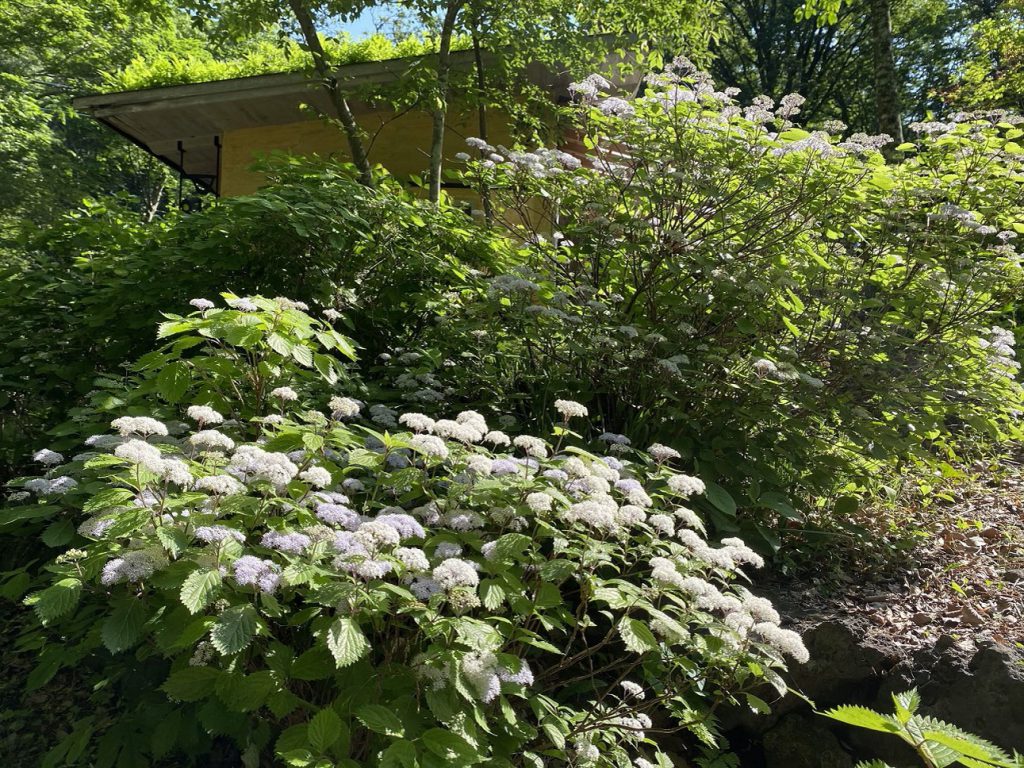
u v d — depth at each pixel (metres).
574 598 3.12
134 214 5.28
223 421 2.72
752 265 4.22
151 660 2.69
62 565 2.18
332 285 4.34
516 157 4.70
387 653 2.22
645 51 7.82
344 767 1.83
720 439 3.84
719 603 2.25
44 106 17.95
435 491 2.77
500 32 7.01
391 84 7.07
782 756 3.01
